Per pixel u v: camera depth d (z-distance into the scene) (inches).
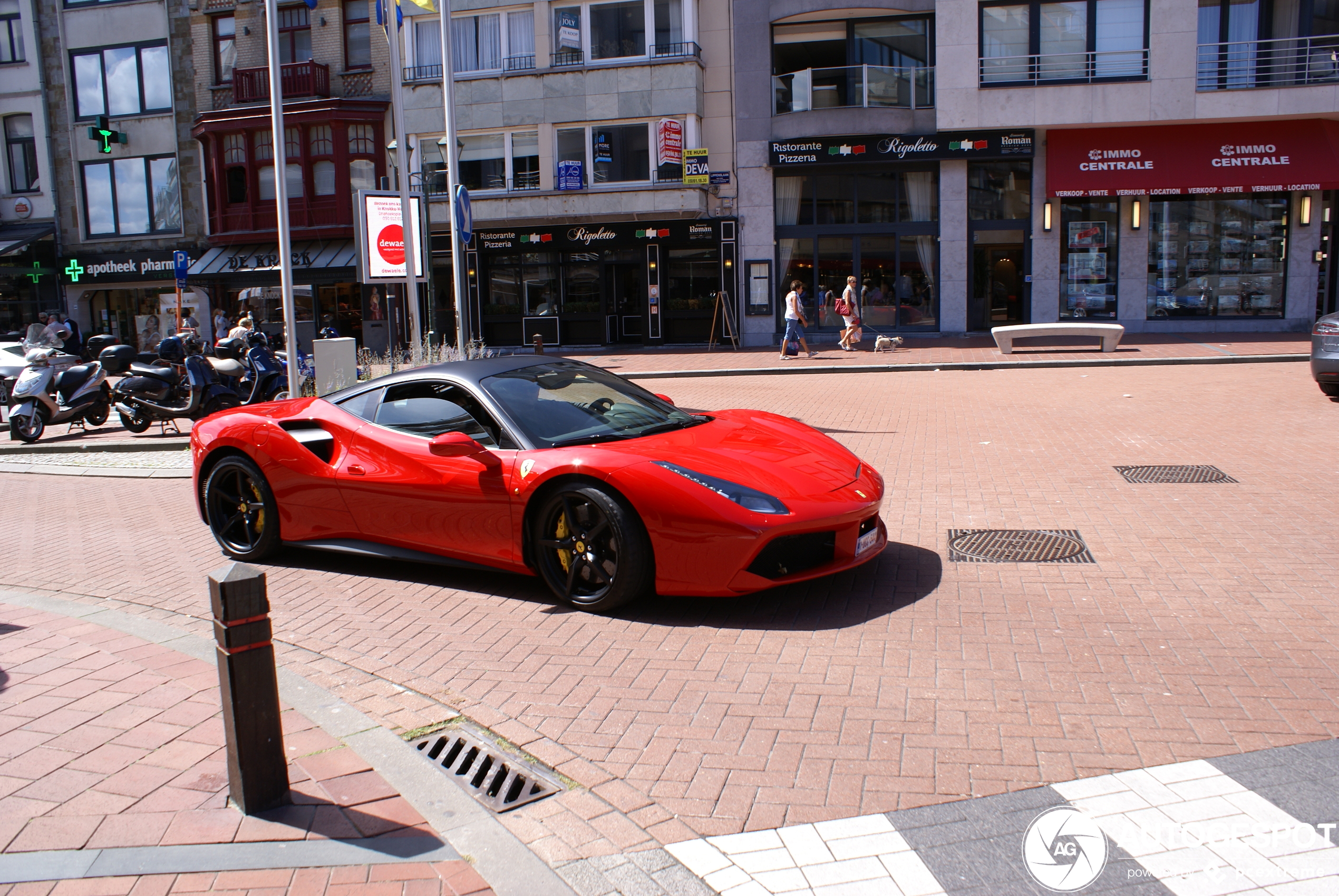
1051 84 825.5
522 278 980.6
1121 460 316.2
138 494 355.6
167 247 1091.9
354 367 426.0
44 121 1107.3
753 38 899.4
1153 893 95.9
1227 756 122.0
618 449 190.4
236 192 1047.6
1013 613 178.7
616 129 925.8
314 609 201.5
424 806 117.7
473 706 148.2
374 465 215.3
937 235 888.3
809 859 104.3
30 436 509.7
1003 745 128.0
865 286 911.0
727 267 923.4
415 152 827.4
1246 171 818.8
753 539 172.7
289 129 1009.5
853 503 184.1
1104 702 139.6
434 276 983.0
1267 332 830.5
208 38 1051.9
